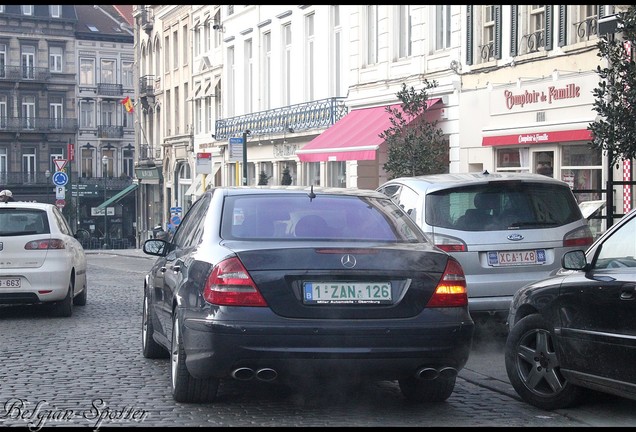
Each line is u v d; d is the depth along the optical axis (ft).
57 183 150.61
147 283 38.37
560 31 82.12
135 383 32.91
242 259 26.04
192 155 193.98
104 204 291.99
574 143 80.79
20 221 53.01
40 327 49.37
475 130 93.86
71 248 55.42
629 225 27.04
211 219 29.01
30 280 52.16
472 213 39.63
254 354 25.50
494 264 39.11
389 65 110.73
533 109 85.20
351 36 119.75
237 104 165.07
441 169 91.15
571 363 27.61
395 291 26.35
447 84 98.37
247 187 30.96
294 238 27.66
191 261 28.25
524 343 29.58
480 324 46.75
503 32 90.84
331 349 25.57
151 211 229.25
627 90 44.98
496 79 91.25
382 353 25.76
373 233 28.32
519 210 39.91
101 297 67.67
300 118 132.87
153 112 224.74
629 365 25.29
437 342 26.12
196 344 26.43
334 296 25.93
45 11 314.14
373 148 97.04
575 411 28.60
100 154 325.01
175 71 206.39
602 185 76.95
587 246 40.22
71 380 33.50
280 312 25.77
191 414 27.78
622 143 44.91
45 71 313.12
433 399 29.73
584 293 27.07
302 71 136.77
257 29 154.30
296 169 138.62
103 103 325.62
